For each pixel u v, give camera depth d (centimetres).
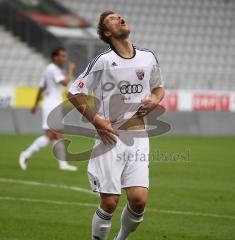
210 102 8356
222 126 8312
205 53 10456
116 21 1911
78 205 3033
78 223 2622
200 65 10288
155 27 10619
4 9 9625
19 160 4784
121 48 1923
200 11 10938
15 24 9631
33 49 9581
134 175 1903
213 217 2811
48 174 4147
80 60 9469
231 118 8375
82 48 9581
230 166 4831
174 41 10506
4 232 2427
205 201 3225
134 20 10638
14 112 7681
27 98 7750
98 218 1936
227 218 2794
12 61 9406
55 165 4672
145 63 1939
